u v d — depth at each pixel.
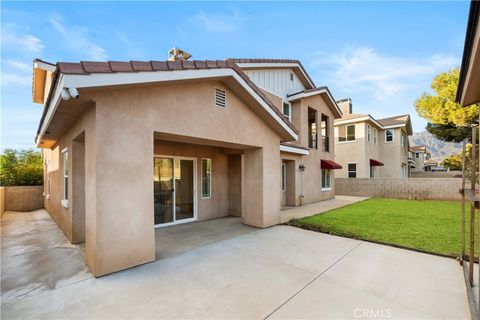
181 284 4.08
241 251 5.75
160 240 6.70
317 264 4.93
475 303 3.27
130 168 4.76
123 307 3.40
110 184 4.49
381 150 25.91
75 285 4.05
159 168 8.39
